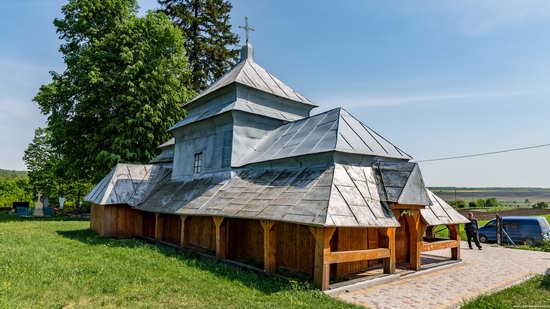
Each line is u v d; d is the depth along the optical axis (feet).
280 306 22.16
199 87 117.70
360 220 27.40
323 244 26.32
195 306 21.88
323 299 24.16
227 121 46.26
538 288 30.25
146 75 82.74
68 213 120.16
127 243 48.65
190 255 39.73
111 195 56.03
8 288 23.44
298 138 39.11
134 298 23.08
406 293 27.32
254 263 36.35
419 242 35.04
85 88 83.56
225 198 38.19
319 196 28.43
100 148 84.48
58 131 83.05
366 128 38.24
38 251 37.60
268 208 31.04
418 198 32.63
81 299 22.71
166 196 51.19
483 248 56.24
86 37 88.74
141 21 85.87
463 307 23.90
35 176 132.26
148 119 84.17
